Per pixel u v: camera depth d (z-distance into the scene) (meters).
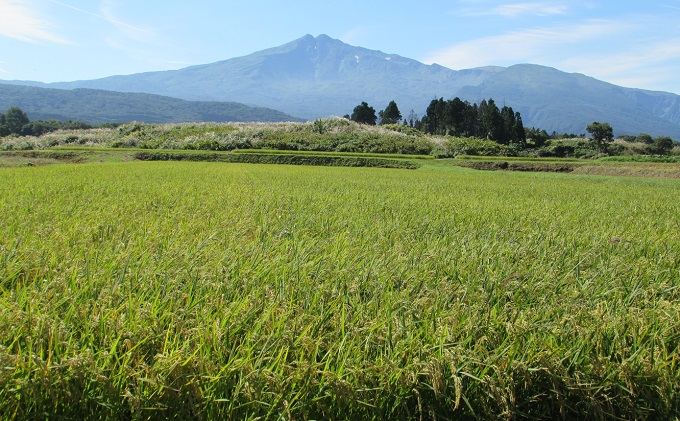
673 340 3.34
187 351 2.59
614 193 17.91
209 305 3.29
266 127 64.50
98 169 21.81
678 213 11.26
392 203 10.59
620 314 3.58
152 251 4.78
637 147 73.19
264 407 2.47
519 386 2.87
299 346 2.86
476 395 2.75
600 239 6.52
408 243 5.82
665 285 4.28
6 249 4.41
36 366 2.39
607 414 2.80
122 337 2.75
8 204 8.12
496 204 11.51
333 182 17.41
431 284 4.12
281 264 4.41
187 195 10.88
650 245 6.16
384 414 2.65
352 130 64.00
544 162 40.81
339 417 2.56
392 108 94.69
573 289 4.18
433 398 2.71
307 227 6.82
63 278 3.47
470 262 4.84
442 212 9.21
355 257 4.79
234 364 2.51
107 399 2.39
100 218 6.89
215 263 4.29
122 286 3.56
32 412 2.35
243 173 21.78
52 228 5.73
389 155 44.97
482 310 3.57
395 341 2.93
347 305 3.53
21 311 2.80
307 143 53.03
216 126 64.62
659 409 2.83
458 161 42.12
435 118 93.81
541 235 6.48
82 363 2.37
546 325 3.26
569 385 2.80
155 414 2.43
